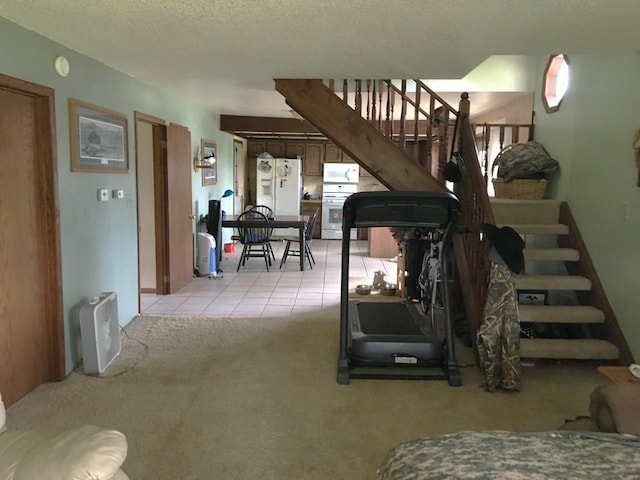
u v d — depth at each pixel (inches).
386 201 132.3
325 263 305.9
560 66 185.2
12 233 113.6
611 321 143.9
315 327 179.0
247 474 92.5
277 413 116.1
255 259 317.4
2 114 108.7
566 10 95.2
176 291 228.4
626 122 139.5
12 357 115.2
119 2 93.0
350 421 113.0
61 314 129.2
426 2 91.6
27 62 112.0
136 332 169.8
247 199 424.8
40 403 117.9
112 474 56.8
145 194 216.2
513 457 61.0
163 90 207.0
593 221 155.8
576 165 166.6
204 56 138.3
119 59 143.3
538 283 149.9
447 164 172.2
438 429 110.0
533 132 201.9
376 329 148.1
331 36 116.0
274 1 92.0
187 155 238.7
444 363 138.7
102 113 149.0
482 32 111.6
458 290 180.2
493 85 210.4
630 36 113.8
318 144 421.1
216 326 177.9
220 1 92.1
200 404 119.6
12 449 59.6
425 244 205.0
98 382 130.3
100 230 151.8
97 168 147.6
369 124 175.3
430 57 137.0
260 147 422.9
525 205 172.1
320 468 94.8
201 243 260.5
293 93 174.2
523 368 145.2
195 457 97.6
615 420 74.7
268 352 154.6
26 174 118.0
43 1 92.7
